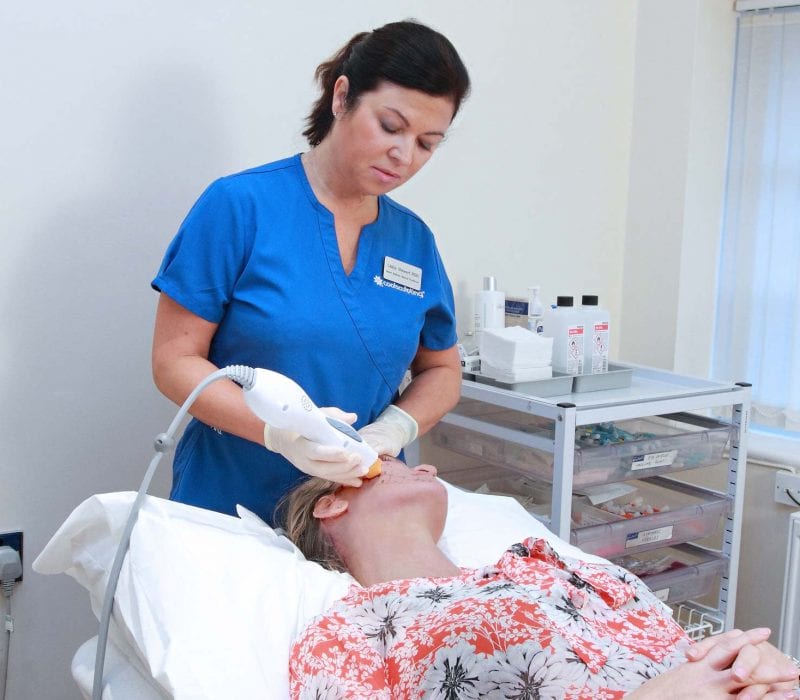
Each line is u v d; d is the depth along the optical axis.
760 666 0.99
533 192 2.58
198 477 1.60
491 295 2.32
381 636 1.21
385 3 2.21
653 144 2.73
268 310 1.49
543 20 2.52
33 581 1.89
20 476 1.86
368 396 1.62
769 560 2.55
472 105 2.42
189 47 1.94
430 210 2.38
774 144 2.64
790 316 2.65
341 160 1.50
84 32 1.81
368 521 1.43
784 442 2.65
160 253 1.96
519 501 2.19
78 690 1.97
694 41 2.59
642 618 1.27
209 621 1.24
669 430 2.29
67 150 1.83
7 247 1.79
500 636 1.05
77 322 1.88
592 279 2.78
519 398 1.96
